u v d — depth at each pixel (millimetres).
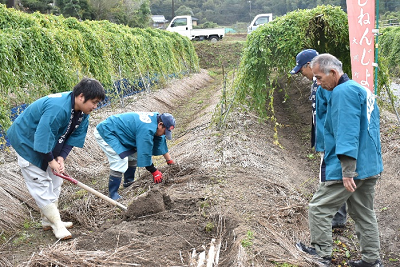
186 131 9703
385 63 7969
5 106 6676
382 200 5398
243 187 5227
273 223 4352
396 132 7676
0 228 4738
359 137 3312
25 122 4070
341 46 8180
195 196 4953
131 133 5527
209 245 3885
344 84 3264
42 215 4684
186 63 22047
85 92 3965
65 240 4430
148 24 36625
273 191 5273
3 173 5656
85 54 9672
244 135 7629
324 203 3504
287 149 7984
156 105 12930
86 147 8062
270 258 3576
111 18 30594
